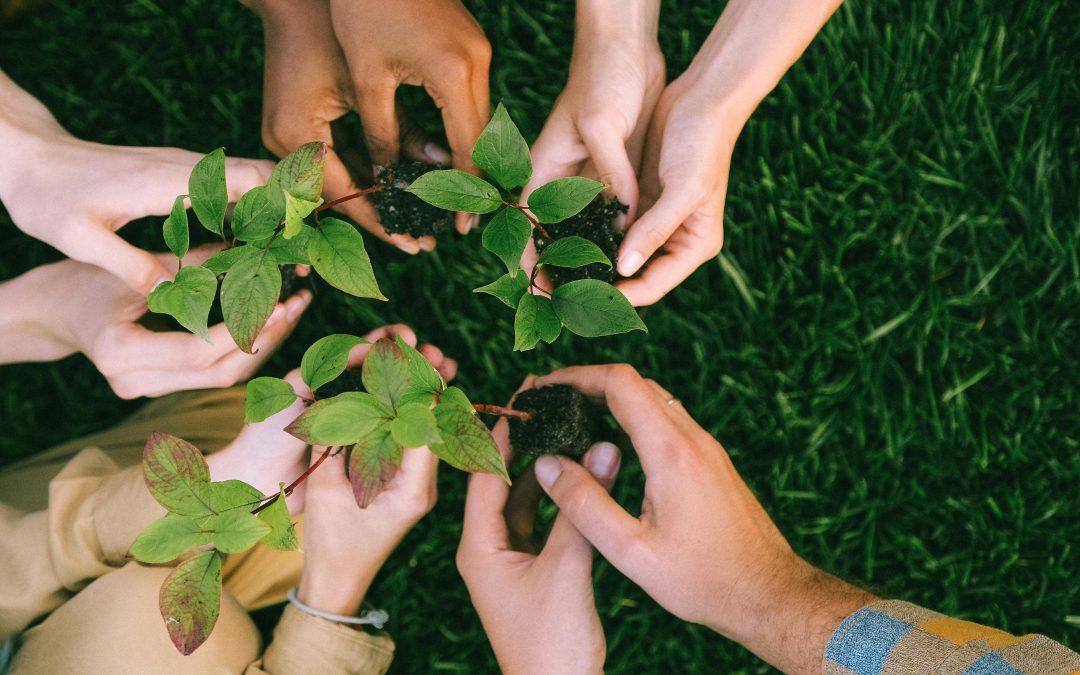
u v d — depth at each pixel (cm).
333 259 57
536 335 59
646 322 87
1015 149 86
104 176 73
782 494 85
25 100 75
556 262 59
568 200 58
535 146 77
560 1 89
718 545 69
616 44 73
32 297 79
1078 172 86
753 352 87
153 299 56
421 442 55
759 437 86
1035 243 86
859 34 87
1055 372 86
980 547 86
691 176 72
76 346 80
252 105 90
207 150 91
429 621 88
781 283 86
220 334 75
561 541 72
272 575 83
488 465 56
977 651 59
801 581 67
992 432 86
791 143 87
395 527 76
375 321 88
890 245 87
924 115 87
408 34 70
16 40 92
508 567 73
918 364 86
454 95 72
